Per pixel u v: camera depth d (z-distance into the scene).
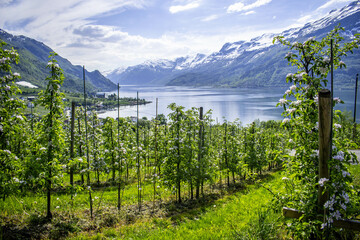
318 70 6.38
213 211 12.78
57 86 10.38
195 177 15.54
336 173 5.45
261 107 190.25
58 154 10.75
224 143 21.41
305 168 6.25
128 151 17.95
